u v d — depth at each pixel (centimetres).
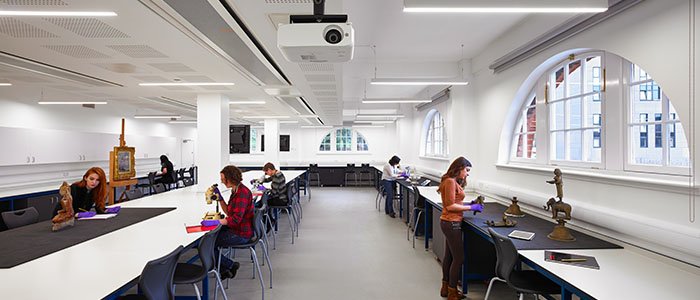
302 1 202
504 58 411
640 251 226
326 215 736
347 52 177
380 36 432
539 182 356
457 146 538
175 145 1116
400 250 473
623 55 243
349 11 353
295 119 1020
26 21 228
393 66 557
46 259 202
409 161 1135
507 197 413
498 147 452
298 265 411
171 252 200
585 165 305
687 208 197
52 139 625
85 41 271
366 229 602
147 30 248
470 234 348
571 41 301
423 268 400
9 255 209
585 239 261
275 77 421
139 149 908
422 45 470
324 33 169
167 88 483
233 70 376
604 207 262
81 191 347
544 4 201
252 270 393
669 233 200
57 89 486
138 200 449
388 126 1402
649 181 218
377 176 1198
